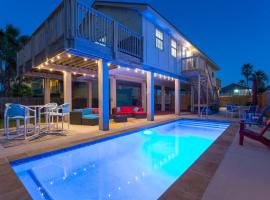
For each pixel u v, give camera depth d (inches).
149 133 303.1
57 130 251.3
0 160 134.6
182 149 213.3
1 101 474.3
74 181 130.4
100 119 260.8
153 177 136.6
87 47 236.5
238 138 209.5
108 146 221.9
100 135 222.7
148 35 385.1
